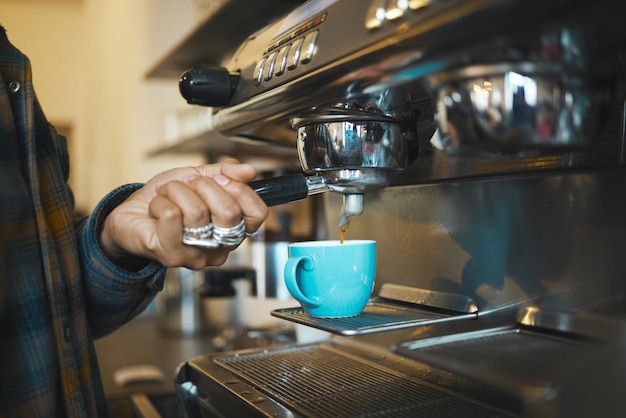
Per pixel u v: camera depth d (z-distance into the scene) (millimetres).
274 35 514
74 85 3465
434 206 590
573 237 462
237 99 540
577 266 458
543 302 485
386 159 462
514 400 461
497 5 279
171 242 450
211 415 542
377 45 353
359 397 484
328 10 433
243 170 466
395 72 353
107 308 586
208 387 556
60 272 506
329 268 481
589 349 428
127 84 2537
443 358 533
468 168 513
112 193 553
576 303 458
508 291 516
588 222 450
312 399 482
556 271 475
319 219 1085
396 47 338
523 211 504
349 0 407
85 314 548
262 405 468
